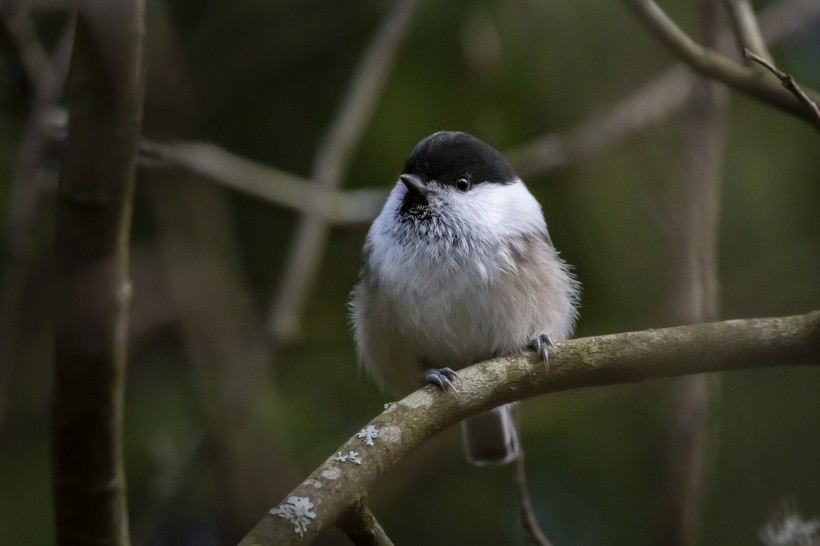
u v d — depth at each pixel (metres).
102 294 3.64
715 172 7.11
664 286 7.80
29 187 6.80
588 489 8.22
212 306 8.09
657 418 8.11
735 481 8.05
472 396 4.69
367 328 6.36
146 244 8.89
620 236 8.40
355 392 8.48
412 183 6.16
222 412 7.32
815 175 8.56
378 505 7.86
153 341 8.43
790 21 8.44
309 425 8.12
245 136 8.98
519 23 8.39
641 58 8.55
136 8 3.34
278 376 8.46
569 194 8.51
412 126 8.51
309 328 8.87
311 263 7.70
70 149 3.48
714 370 4.67
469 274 5.96
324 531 3.87
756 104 8.59
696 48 5.33
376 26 8.98
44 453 7.84
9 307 6.81
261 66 8.90
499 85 8.51
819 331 4.50
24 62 6.80
